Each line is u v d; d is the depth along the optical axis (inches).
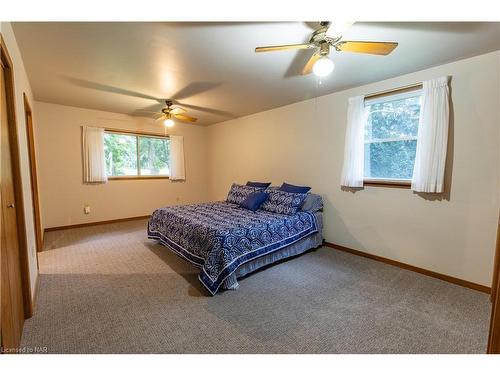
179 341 65.5
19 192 72.5
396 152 117.6
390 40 81.0
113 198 197.9
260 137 188.1
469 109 93.9
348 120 128.3
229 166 222.8
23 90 97.3
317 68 75.2
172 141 227.0
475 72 92.1
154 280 100.7
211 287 88.4
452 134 98.0
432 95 99.4
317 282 99.4
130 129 203.2
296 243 125.3
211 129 242.7
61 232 169.8
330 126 140.8
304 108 154.3
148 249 137.3
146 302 84.3
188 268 112.7
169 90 135.0
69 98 152.9
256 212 139.8
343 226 136.6
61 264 116.0
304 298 87.4
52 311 78.2
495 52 87.7
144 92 139.1
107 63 99.7
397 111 116.6
